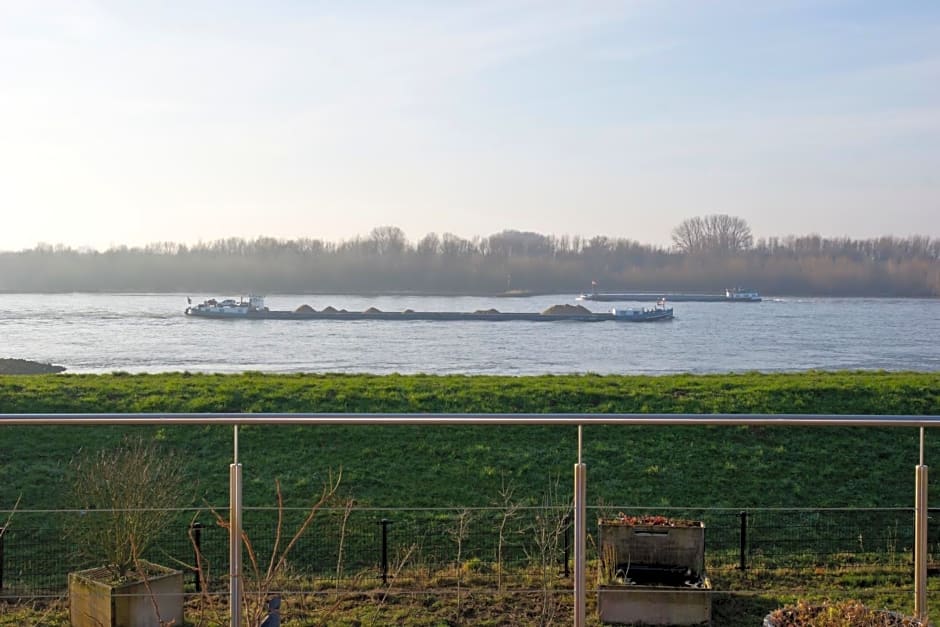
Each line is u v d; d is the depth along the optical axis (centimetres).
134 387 1864
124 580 559
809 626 445
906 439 1427
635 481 1277
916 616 450
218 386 1916
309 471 1291
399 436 1408
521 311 14038
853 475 1311
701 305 16250
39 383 1892
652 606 583
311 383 1998
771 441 1410
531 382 2041
